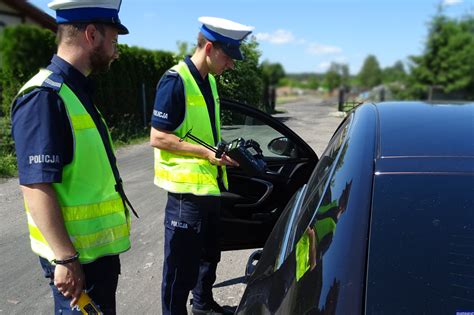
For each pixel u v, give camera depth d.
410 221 1.31
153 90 13.83
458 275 1.20
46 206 1.58
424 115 1.87
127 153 9.22
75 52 1.69
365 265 1.23
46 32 8.84
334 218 1.39
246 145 2.55
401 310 1.15
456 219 1.31
